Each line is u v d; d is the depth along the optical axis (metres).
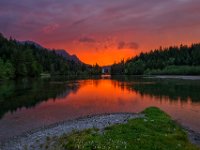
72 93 81.00
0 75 151.00
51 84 117.19
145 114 40.91
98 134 25.20
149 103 59.66
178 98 65.94
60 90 89.12
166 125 31.33
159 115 39.22
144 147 20.70
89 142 21.62
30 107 53.00
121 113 45.75
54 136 27.91
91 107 54.75
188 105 54.53
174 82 121.44
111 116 41.84
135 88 97.44
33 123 37.84
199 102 58.44
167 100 63.25
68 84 120.19
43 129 33.31
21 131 32.81
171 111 47.12
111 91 88.62
